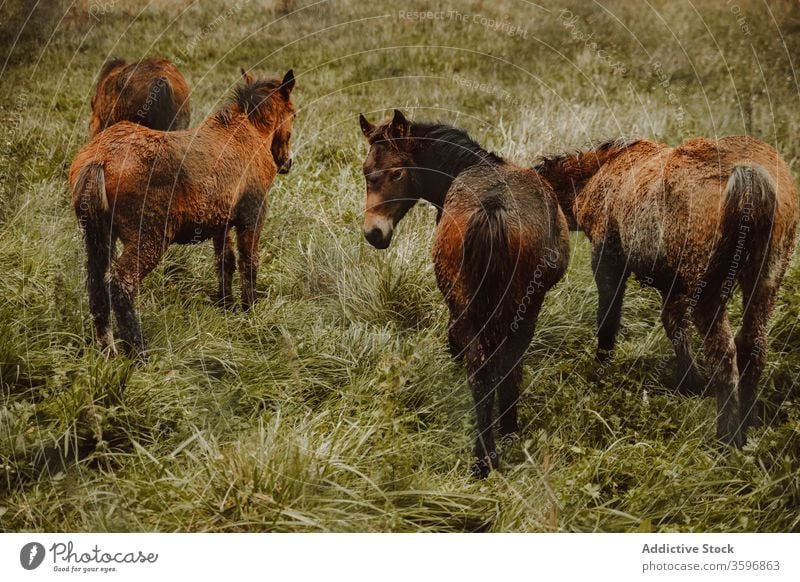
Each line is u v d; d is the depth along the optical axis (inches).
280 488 135.1
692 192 156.1
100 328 172.4
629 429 162.2
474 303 146.5
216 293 215.9
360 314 199.5
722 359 153.5
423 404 171.6
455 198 157.0
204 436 157.2
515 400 155.6
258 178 201.2
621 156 180.1
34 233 218.2
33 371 168.2
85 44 407.2
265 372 176.7
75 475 142.8
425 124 179.2
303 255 219.9
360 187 260.4
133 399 157.6
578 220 188.2
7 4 416.5
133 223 173.5
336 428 150.0
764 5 411.5
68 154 269.9
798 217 159.9
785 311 194.1
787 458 145.3
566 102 321.4
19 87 348.5
